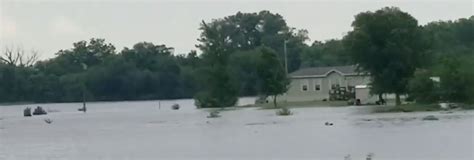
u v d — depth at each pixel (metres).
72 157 90.00
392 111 160.25
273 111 189.50
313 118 147.00
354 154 80.44
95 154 92.44
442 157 75.06
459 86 168.75
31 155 94.19
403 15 192.75
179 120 169.62
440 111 152.25
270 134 111.31
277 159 79.06
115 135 125.94
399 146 85.69
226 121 153.00
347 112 164.75
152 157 86.19
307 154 82.00
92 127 158.88
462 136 93.31
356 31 195.12
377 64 194.25
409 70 191.75
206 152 88.81
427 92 173.12
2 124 192.75
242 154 84.94
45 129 158.88
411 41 191.62
